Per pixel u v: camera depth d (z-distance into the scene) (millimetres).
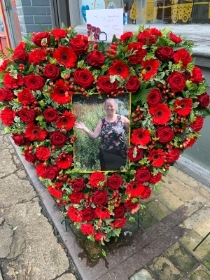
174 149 1315
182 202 1931
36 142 1286
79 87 1180
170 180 2176
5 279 1469
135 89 1173
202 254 1541
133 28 2480
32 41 1227
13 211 1938
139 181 1371
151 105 1192
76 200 1405
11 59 1221
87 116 1243
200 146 2148
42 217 1880
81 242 1631
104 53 1214
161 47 1163
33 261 1562
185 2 2117
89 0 2805
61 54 1157
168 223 1748
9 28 4516
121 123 1257
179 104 1200
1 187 2197
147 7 2457
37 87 1154
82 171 1357
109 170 1369
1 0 4340
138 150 1286
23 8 2975
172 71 1177
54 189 1413
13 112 1233
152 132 1254
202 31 1841
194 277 1423
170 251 1564
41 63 1190
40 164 1351
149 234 1671
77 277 1470
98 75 1177
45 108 1227
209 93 1863
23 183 2240
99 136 1284
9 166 2486
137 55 1149
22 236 1727
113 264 1491
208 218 1783
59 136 1238
